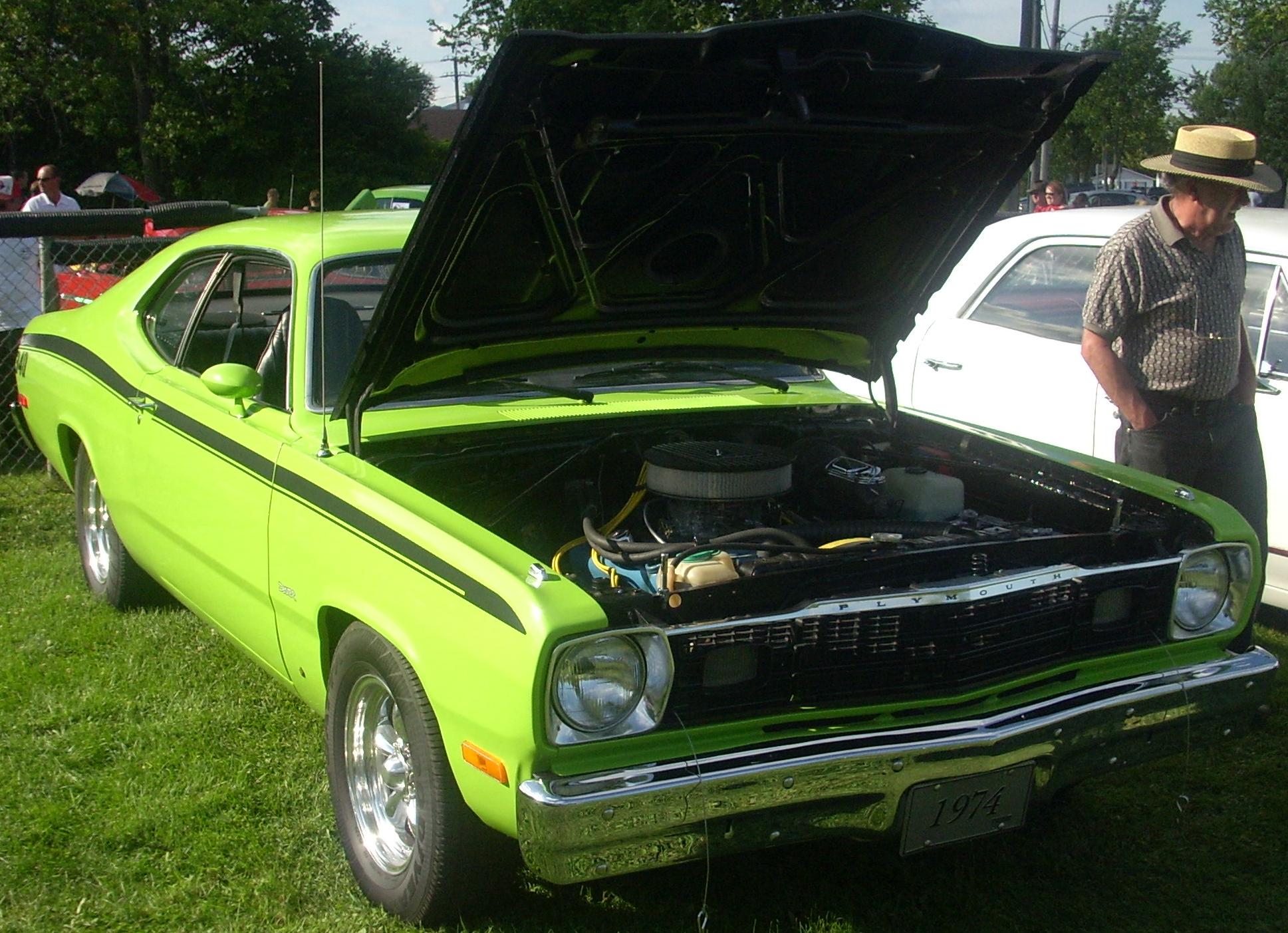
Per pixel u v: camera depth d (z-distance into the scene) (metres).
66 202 10.73
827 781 2.53
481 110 2.51
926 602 2.70
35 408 5.03
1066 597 2.91
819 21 2.60
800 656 2.62
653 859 2.43
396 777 2.99
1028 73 2.93
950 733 2.64
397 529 2.77
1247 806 3.62
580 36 2.40
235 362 3.97
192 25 34.31
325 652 3.15
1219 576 3.15
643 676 2.46
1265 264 4.92
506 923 2.90
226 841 3.23
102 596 4.95
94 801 3.42
